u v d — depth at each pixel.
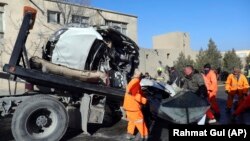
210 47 47.38
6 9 21.77
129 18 30.38
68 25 9.64
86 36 8.59
